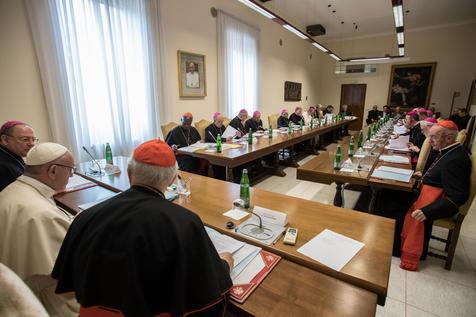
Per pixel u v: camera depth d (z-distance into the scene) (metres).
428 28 7.92
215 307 0.76
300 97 8.85
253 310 0.79
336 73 9.84
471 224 2.72
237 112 5.87
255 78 6.31
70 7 2.95
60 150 1.20
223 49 5.25
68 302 1.08
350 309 0.79
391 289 1.76
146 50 3.85
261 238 1.16
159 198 0.74
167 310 0.63
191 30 4.61
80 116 3.18
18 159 1.67
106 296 0.62
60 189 1.23
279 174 4.33
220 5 5.14
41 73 2.79
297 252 1.06
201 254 0.66
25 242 1.00
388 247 1.09
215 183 1.90
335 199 2.34
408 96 8.59
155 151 0.78
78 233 0.70
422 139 3.26
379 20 7.23
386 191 2.13
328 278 0.94
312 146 6.00
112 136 3.54
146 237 0.62
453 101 7.89
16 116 2.70
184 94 4.61
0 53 2.54
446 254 2.15
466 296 1.70
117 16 3.44
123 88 3.61
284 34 7.40
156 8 3.89
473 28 7.32
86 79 3.21
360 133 4.50
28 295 0.50
